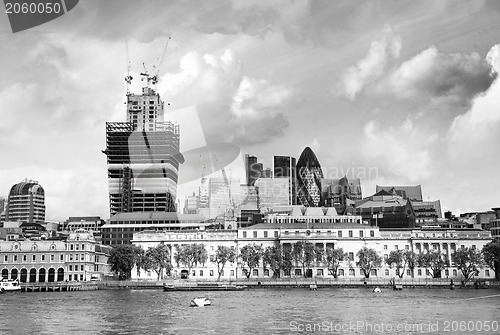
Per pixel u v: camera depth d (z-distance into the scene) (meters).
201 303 172.62
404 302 184.75
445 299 197.50
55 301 195.75
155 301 193.50
